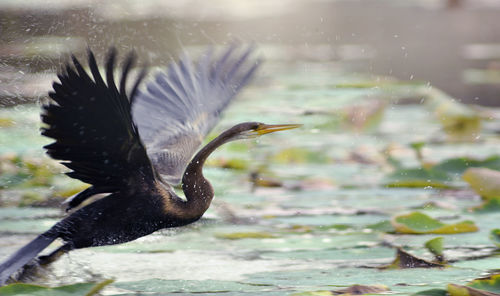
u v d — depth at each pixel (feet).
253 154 46.39
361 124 53.36
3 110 52.21
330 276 26.37
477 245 30.04
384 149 47.65
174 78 35.60
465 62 83.61
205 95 36.09
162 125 34.09
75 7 77.10
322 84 65.57
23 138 45.39
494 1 139.95
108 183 28.19
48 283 26.58
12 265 25.84
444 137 51.85
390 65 82.53
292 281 25.76
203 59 37.11
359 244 30.60
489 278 24.45
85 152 26.89
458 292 23.22
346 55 90.58
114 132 26.30
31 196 37.11
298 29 106.22
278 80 69.31
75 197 28.66
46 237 27.76
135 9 102.78
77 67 24.85
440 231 31.68
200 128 34.78
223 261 28.58
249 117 53.06
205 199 30.04
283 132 52.16
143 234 29.48
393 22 117.50
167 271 27.48
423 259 27.73
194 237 31.99
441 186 39.40
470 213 34.60
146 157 27.68
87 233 28.58
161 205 28.86
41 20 72.74
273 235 32.01
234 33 96.43
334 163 45.24
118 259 29.17
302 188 39.93
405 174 41.14
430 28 111.75
